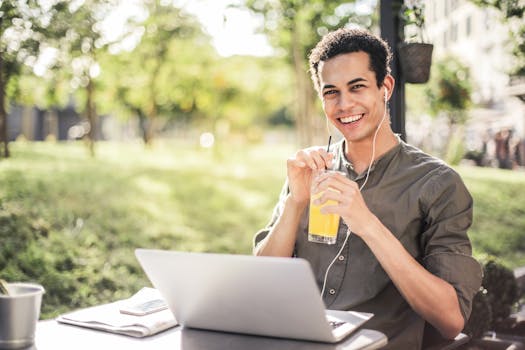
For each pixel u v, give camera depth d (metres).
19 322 1.48
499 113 16.69
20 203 7.14
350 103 2.03
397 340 2.04
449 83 16.42
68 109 29.52
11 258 5.30
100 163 14.31
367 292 2.07
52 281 4.93
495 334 3.16
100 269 5.49
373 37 2.08
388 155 2.13
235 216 9.03
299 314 1.48
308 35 12.88
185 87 21.50
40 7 6.50
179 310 1.66
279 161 20.89
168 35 15.90
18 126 22.88
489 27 5.29
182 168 15.75
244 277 1.47
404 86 3.28
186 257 1.51
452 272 1.93
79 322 1.70
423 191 2.06
